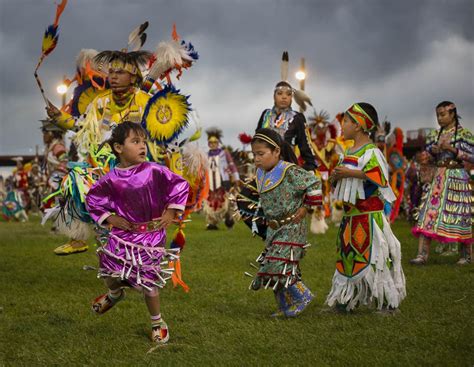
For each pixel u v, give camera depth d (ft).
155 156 17.89
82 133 17.92
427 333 12.54
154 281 12.43
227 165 42.57
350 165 14.40
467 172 23.36
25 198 66.85
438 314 14.32
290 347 11.91
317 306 15.70
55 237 34.53
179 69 18.13
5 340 12.66
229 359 11.18
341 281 14.64
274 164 14.30
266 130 14.28
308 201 14.16
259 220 15.78
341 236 14.73
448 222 22.86
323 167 38.32
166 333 12.59
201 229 42.22
